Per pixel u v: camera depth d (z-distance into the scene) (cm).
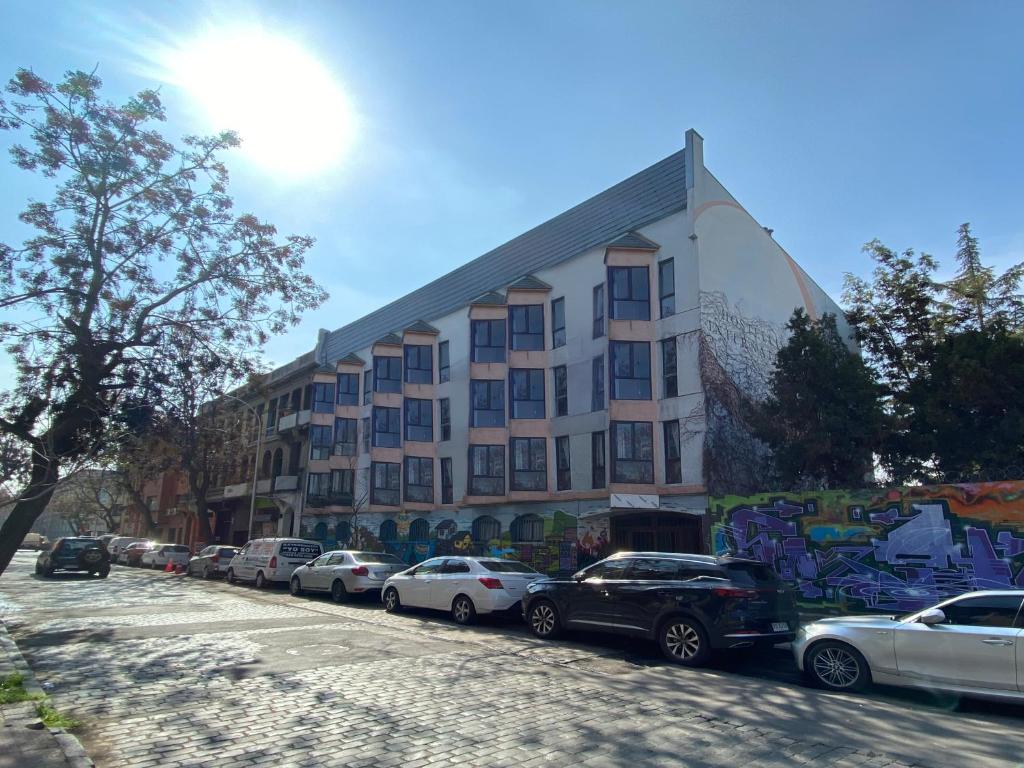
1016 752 550
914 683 739
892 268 2130
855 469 1702
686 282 2117
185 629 1155
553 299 2566
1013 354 1558
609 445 2123
